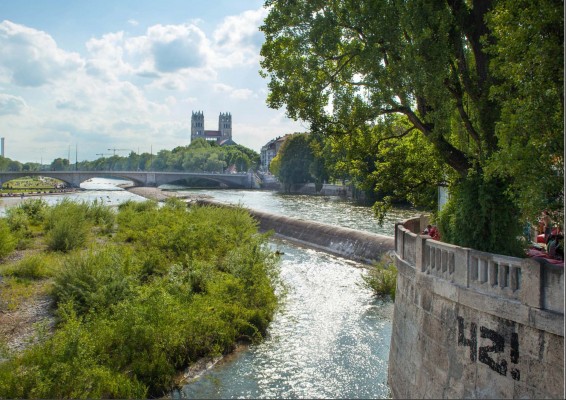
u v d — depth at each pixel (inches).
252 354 811.4
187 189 6446.9
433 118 637.9
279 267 1364.4
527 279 387.5
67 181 5974.4
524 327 394.3
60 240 1494.8
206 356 799.1
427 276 519.2
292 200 4256.9
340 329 921.5
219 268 1224.2
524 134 457.1
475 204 517.7
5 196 4569.4
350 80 723.4
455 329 467.8
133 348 705.6
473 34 638.5
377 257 1520.7
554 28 443.5
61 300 891.4
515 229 502.9
